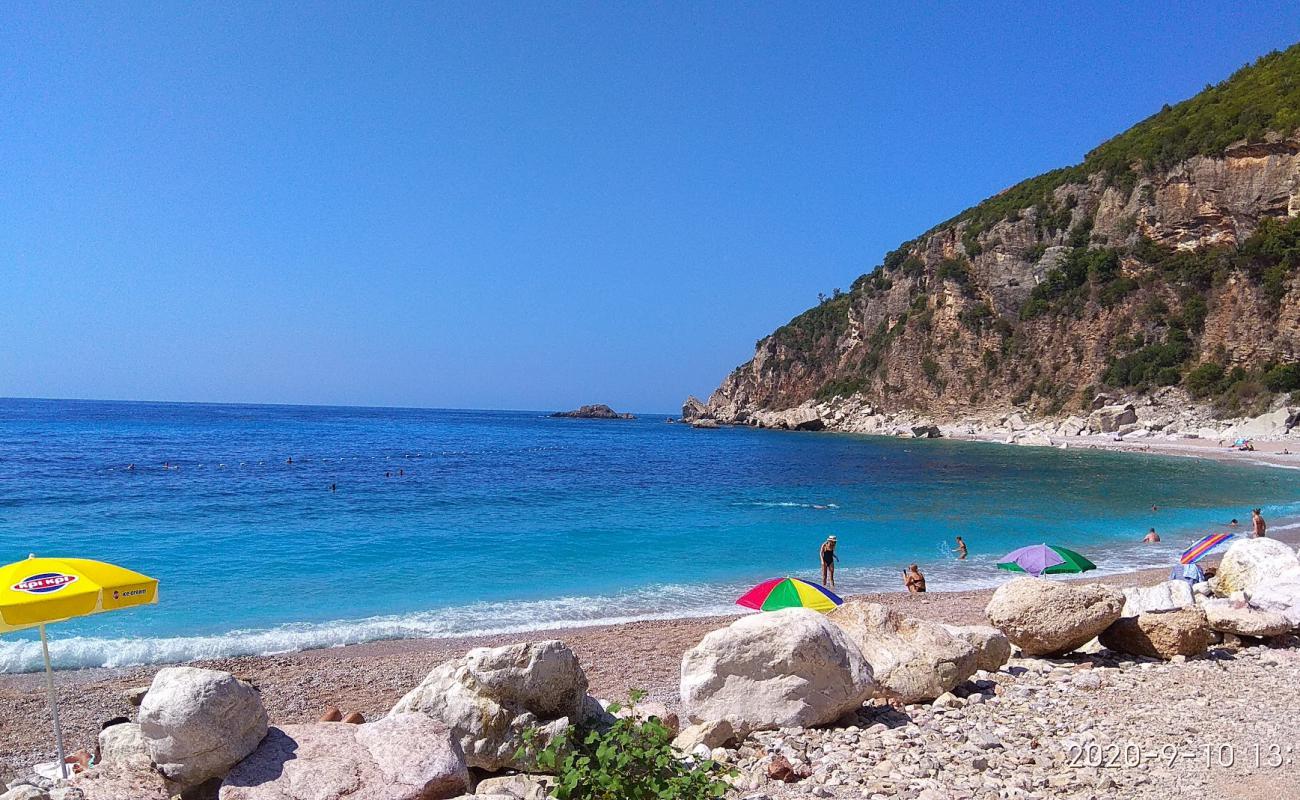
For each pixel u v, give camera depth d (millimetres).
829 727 7879
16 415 155375
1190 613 10750
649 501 40969
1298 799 5707
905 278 143625
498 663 6793
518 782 6262
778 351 175875
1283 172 90750
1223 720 7605
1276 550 13891
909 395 132625
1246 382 89312
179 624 17000
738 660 7824
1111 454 79125
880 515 36656
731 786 5520
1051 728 7531
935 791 6031
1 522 30047
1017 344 118750
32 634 16047
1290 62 103812
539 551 26125
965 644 9172
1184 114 115500
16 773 9500
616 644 15516
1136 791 5941
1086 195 117562
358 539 27547
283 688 12898
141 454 66062
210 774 5633
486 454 77250
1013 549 28328
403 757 5801
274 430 115000
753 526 32656
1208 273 97812
